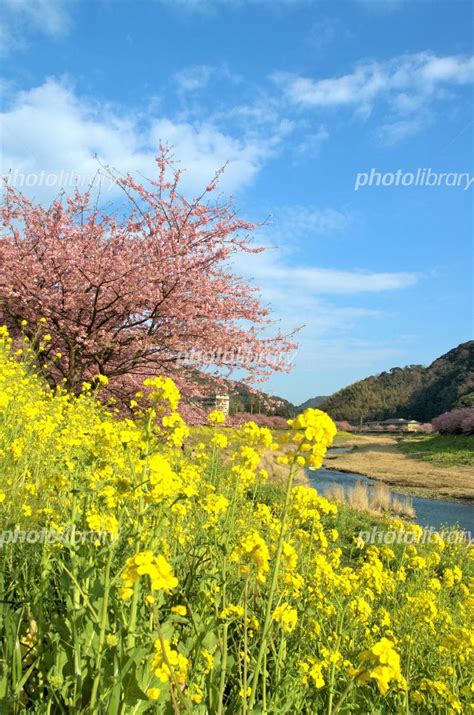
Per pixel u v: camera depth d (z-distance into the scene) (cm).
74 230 1058
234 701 220
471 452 3219
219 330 1112
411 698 292
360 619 331
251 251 1131
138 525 211
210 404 1248
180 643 215
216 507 311
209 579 253
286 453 211
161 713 182
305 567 369
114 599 208
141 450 238
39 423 446
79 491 227
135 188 1070
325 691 262
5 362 730
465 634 301
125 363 1123
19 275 998
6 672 181
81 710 180
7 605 216
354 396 11562
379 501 1462
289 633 281
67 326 1045
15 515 316
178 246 1061
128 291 1020
